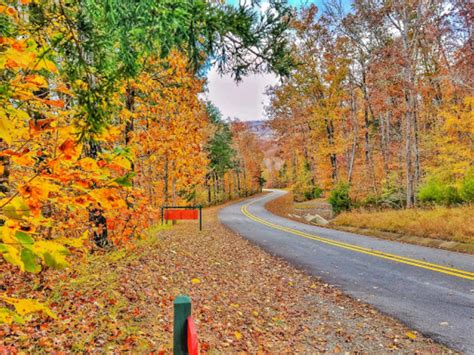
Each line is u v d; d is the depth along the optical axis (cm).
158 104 1168
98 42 273
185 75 1134
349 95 3203
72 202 165
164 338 429
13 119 181
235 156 5597
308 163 4475
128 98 921
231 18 380
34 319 409
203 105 1622
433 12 1934
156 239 1057
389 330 540
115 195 168
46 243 144
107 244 720
